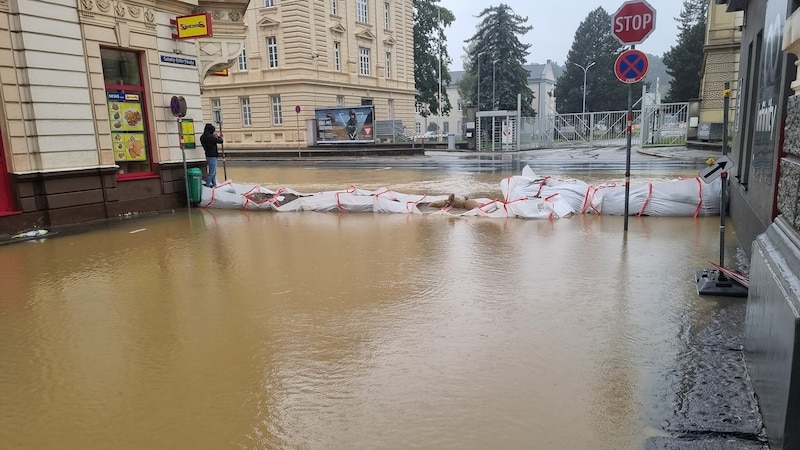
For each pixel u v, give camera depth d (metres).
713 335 4.64
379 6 47.75
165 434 3.41
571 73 91.12
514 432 3.30
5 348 4.86
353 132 37.44
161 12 13.05
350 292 6.15
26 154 10.31
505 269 6.93
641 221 9.92
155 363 4.44
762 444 3.14
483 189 15.43
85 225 11.05
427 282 6.45
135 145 12.69
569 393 3.75
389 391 3.84
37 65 10.25
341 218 11.45
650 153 28.17
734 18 28.27
